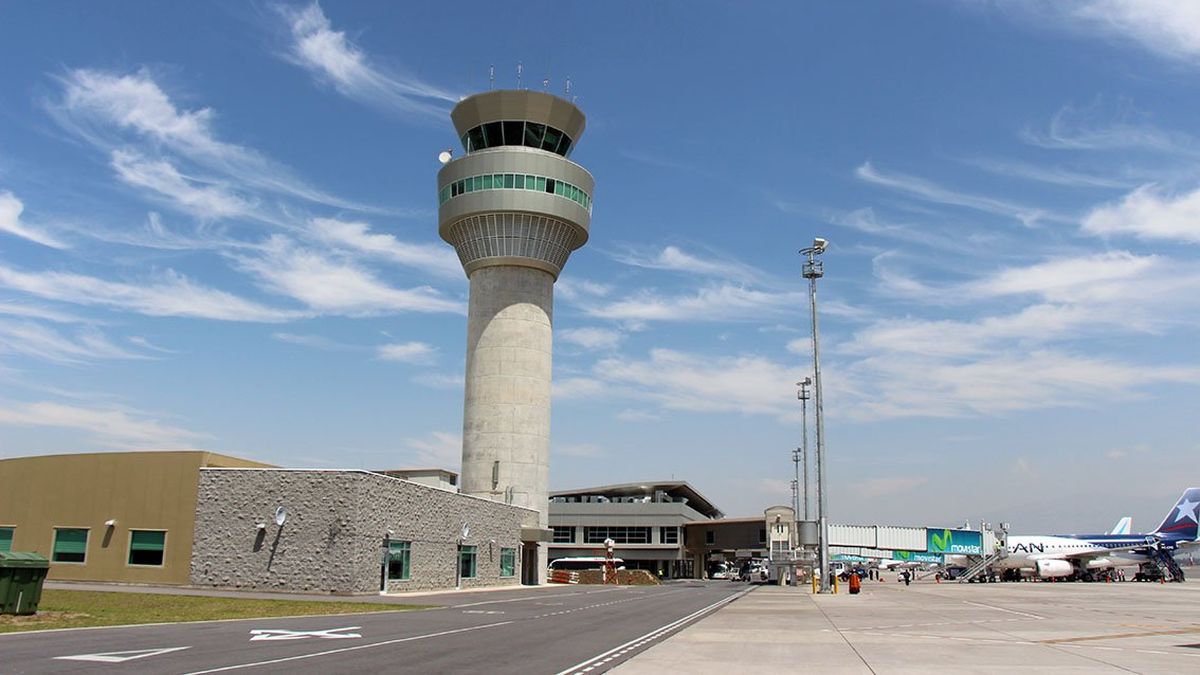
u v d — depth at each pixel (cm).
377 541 4384
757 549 12162
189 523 4300
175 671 1442
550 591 6062
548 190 7550
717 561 13962
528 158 7538
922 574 12131
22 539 4444
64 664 1498
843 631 2620
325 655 1745
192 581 4228
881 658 1848
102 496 4422
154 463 4416
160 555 4297
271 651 1786
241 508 4272
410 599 4162
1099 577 10031
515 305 7562
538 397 7525
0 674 1377
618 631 2558
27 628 2084
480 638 2244
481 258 7625
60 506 4450
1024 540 10006
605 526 12175
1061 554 9669
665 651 1977
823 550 5953
